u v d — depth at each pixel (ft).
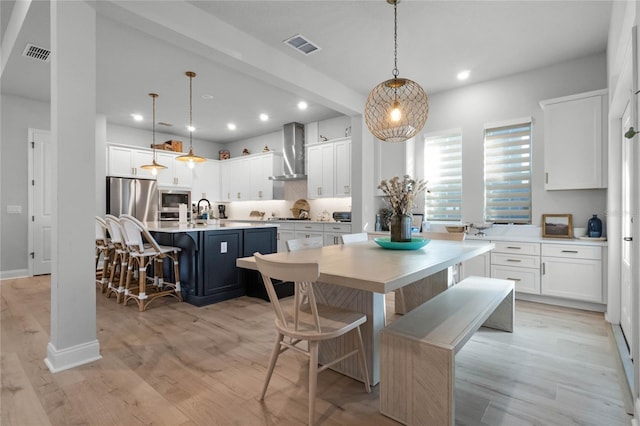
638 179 5.03
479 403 5.74
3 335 8.82
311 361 5.18
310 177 19.85
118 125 21.04
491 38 10.67
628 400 5.73
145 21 8.09
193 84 14.32
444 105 15.02
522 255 11.76
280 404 5.74
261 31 10.30
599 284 10.39
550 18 9.55
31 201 16.28
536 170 12.73
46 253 16.74
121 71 12.96
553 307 11.27
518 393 6.05
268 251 14.20
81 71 7.14
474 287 8.39
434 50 11.45
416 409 5.10
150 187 20.94
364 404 5.78
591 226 11.16
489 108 13.84
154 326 9.55
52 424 5.19
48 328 9.34
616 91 8.11
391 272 5.14
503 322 9.12
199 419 5.32
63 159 6.88
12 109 15.81
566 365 7.10
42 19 9.29
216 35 9.55
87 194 7.22
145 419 5.31
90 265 7.28
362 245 9.11
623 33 7.06
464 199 14.42
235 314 10.70
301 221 19.51
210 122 20.58
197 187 24.32
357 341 6.16
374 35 10.53
